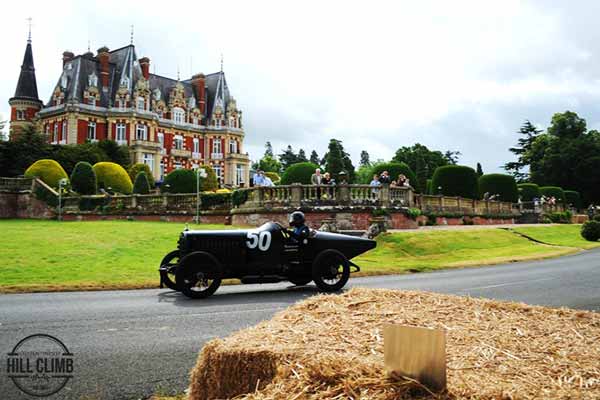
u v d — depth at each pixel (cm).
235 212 2494
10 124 6981
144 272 1248
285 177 3075
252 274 966
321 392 218
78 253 1477
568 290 990
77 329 619
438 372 209
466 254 1936
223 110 8312
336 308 376
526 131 8694
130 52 7231
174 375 434
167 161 7512
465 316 358
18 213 3509
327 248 1014
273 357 257
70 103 6506
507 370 240
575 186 7062
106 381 416
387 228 2236
